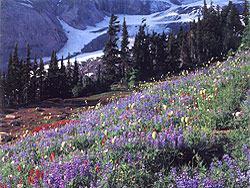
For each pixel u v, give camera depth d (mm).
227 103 6445
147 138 4727
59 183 3721
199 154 4469
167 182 3812
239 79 7684
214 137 4770
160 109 7555
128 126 6023
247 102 5938
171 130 5035
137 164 4133
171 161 4332
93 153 4590
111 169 3916
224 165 3961
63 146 5004
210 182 3557
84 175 3898
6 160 5305
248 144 4480
